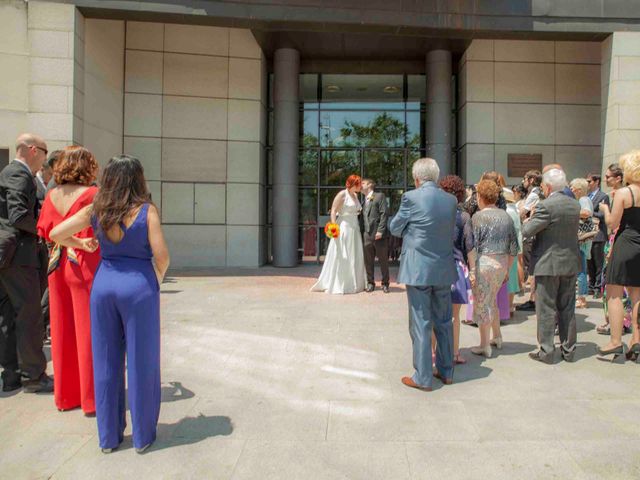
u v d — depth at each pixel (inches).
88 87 408.8
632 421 136.9
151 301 121.1
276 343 212.8
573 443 124.2
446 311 166.9
